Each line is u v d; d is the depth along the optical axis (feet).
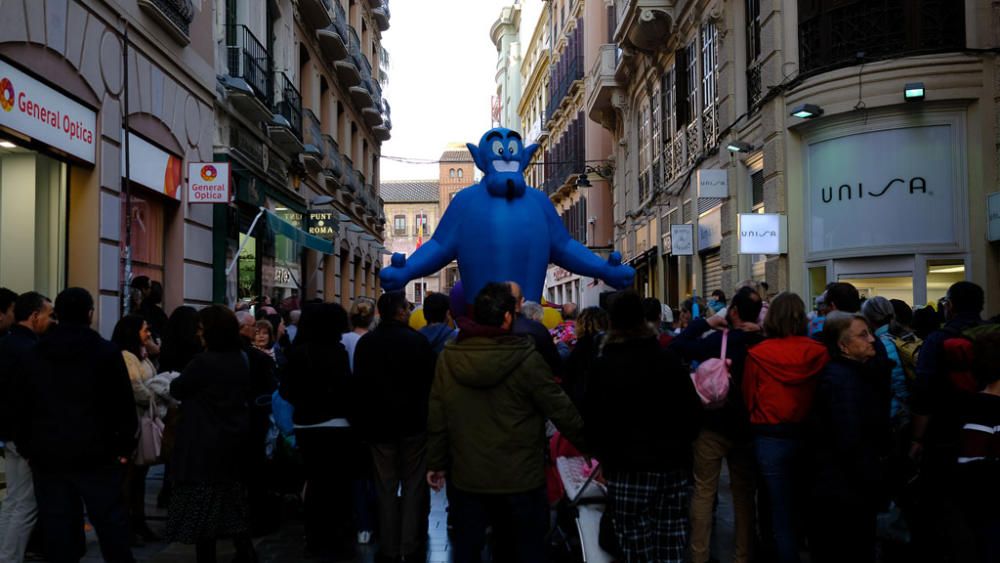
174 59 38.29
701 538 17.25
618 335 14.40
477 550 13.83
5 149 27.09
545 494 14.07
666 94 68.03
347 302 90.79
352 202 91.25
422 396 18.01
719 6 50.03
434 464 14.24
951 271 34.68
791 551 15.57
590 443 14.33
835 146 37.52
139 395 19.53
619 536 14.23
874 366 15.01
